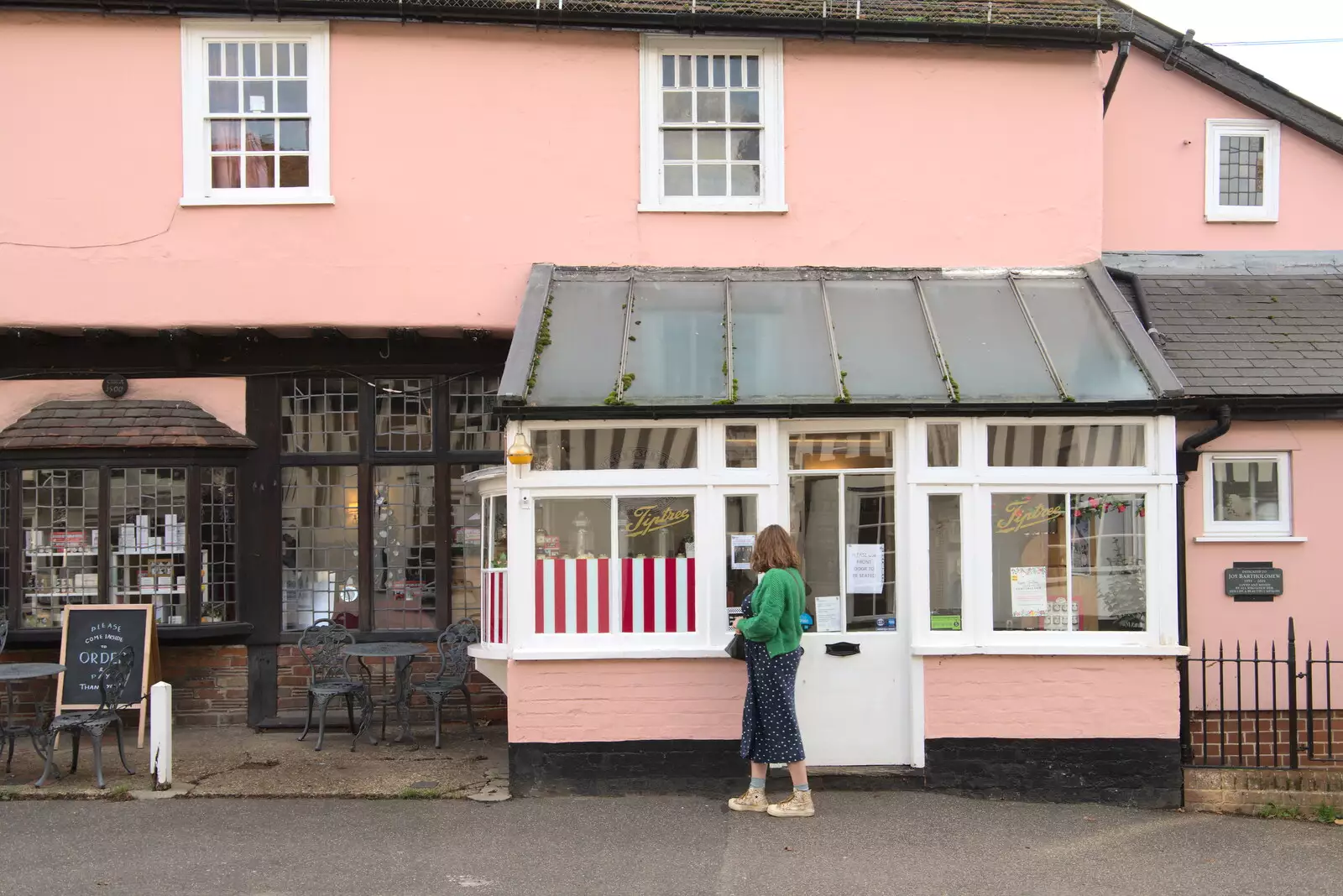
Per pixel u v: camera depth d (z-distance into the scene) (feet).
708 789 23.44
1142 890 18.58
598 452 23.93
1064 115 29.73
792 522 24.66
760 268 29.04
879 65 29.68
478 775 24.62
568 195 29.01
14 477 28.22
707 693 23.49
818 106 29.55
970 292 28.12
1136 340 25.50
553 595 23.67
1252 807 23.17
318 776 24.39
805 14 28.81
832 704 24.14
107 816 21.65
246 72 28.89
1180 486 26.12
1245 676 26.86
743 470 23.86
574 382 24.20
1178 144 33.09
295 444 30.09
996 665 23.67
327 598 29.91
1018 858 20.01
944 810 22.63
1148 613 23.79
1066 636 23.88
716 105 29.81
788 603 21.61
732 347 25.45
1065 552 24.07
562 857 19.69
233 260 28.40
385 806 22.56
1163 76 33.22
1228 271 32.19
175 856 19.49
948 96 29.68
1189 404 24.29
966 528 23.94
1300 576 26.96
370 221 28.66
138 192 28.27
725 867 19.35
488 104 28.96
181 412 29.17
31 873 18.61
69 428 28.32
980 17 29.19
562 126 29.09
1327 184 33.04
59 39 28.25
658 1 28.96
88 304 28.12
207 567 29.04
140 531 28.60
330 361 29.91
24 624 28.14
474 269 28.73
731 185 29.78
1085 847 20.68
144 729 26.89
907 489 24.09
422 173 28.78
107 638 27.48
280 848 19.98
